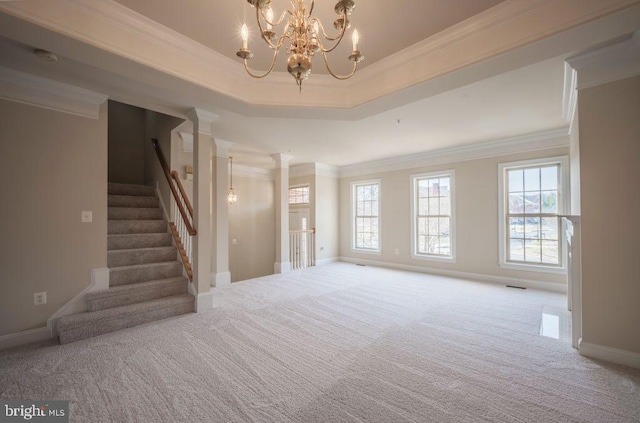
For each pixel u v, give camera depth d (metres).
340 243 7.84
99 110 3.23
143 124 5.68
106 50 2.08
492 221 5.29
